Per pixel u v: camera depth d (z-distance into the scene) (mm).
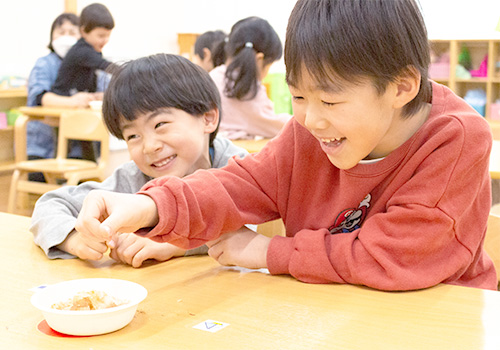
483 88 5590
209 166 1439
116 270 1037
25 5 5711
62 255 1103
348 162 905
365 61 816
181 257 1123
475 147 931
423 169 943
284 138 1103
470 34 5473
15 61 5668
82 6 6297
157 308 844
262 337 746
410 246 915
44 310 755
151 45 7090
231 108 3334
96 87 4582
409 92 879
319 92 840
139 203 899
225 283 955
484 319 804
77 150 4336
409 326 779
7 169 5102
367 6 826
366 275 914
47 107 4332
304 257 951
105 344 729
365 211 1027
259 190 1083
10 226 1296
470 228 988
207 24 7207
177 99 1300
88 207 869
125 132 1315
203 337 746
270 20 6730
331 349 711
